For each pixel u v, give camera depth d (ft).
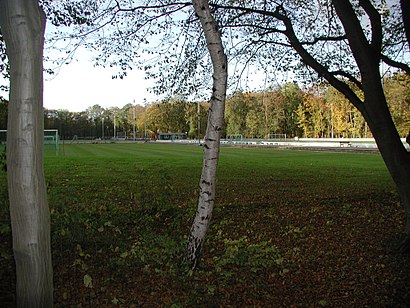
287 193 40.22
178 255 18.03
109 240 21.17
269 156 111.24
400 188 20.85
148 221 26.37
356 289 15.66
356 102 22.31
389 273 17.43
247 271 17.29
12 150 9.43
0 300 13.14
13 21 9.23
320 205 33.12
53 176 53.11
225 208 31.68
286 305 14.19
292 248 21.11
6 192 20.79
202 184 16.38
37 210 9.66
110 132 370.12
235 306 13.97
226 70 15.47
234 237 23.36
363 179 53.01
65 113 344.69
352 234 23.93
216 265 16.85
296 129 232.32
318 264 18.58
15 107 9.37
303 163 83.10
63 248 19.03
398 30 30.04
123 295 14.61
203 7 14.80
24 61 9.31
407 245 20.15
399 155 20.65
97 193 38.19
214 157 16.03
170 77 30.66
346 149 145.18
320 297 14.92
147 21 27.37
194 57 29.76
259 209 31.48
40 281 9.81
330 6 29.37
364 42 20.76
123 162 82.02
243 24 30.07
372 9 21.50
